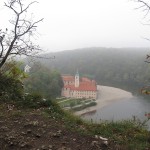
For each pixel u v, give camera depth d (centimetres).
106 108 6831
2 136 621
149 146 731
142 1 728
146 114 921
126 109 6394
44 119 779
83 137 693
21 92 999
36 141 627
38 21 1040
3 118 744
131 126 918
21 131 666
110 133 817
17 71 1085
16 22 1016
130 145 709
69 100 8012
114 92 11444
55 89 8012
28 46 1048
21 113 802
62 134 686
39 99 970
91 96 9769
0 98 917
